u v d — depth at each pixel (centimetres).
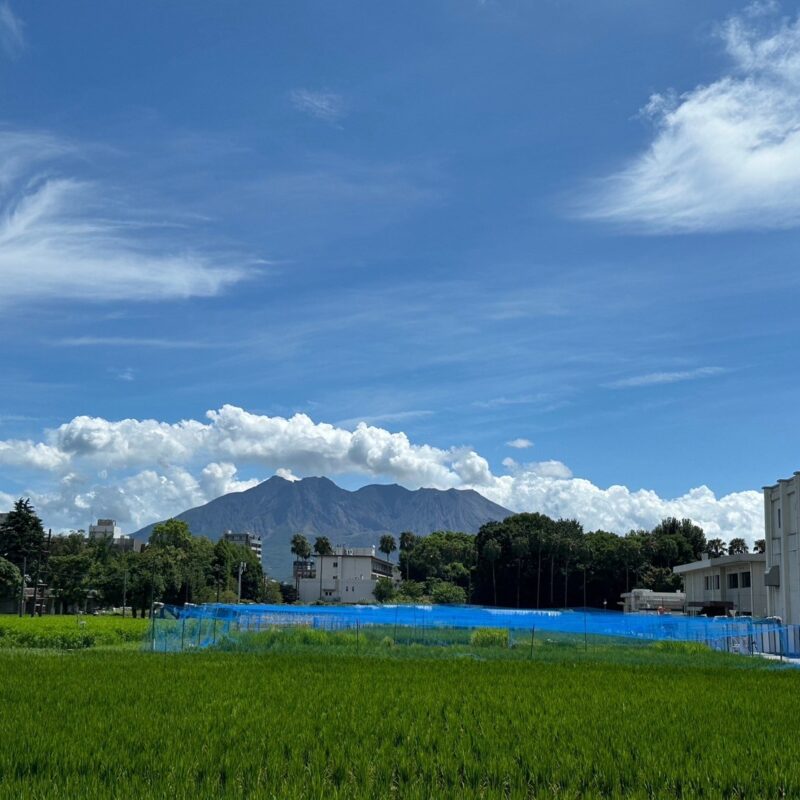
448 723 1661
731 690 2348
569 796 1114
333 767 1237
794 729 1631
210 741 1375
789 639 4706
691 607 8288
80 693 1972
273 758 1266
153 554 10362
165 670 2614
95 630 4703
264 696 1989
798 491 5306
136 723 1533
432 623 4900
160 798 1048
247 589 14462
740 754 1363
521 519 12775
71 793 1065
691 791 1152
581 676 2728
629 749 1409
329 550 17638
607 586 12212
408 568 16350
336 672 2686
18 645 4369
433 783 1173
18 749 1274
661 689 2352
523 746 1398
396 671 2772
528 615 5250
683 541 12356
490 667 3023
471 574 13325
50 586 10862
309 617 5153
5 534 11656
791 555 5416
